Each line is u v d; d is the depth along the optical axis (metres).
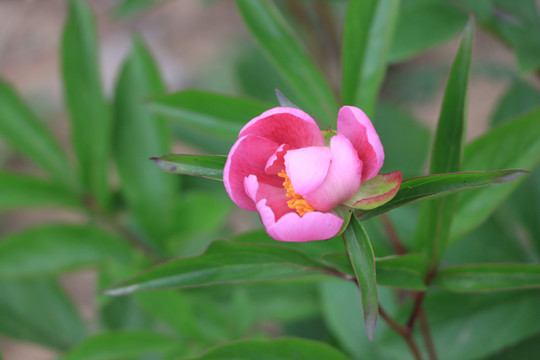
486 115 1.59
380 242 0.90
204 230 0.95
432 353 0.78
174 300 0.85
